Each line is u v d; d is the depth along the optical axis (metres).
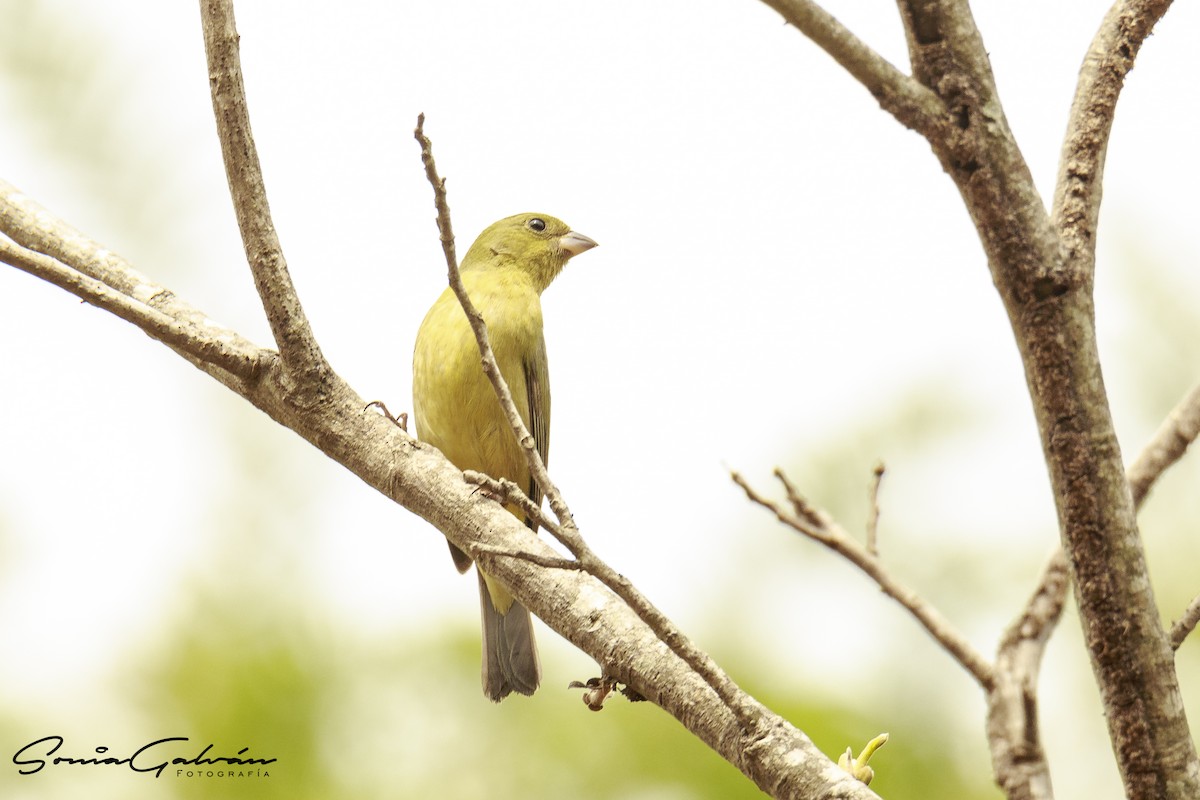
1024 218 5.18
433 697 9.39
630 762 9.23
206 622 9.27
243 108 6.88
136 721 8.93
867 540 8.23
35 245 8.22
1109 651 5.20
